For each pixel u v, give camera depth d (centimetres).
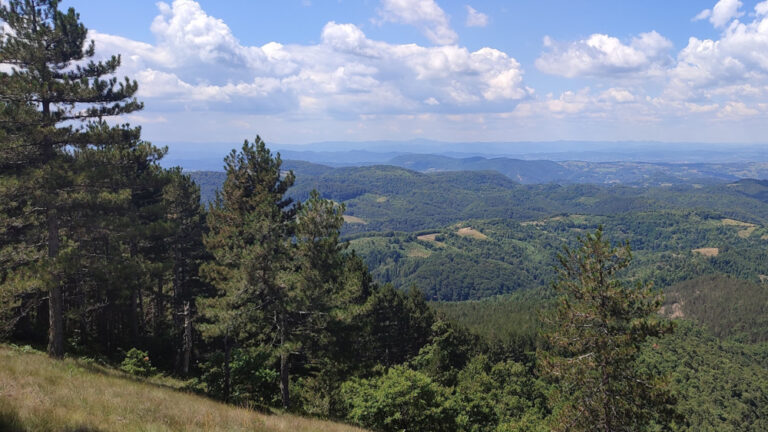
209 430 1052
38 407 891
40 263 1792
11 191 1736
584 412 1862
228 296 2091
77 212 2028
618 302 1845
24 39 1912
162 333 3431
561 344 1980
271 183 2788
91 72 2111
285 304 2050
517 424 3519
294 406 2303
